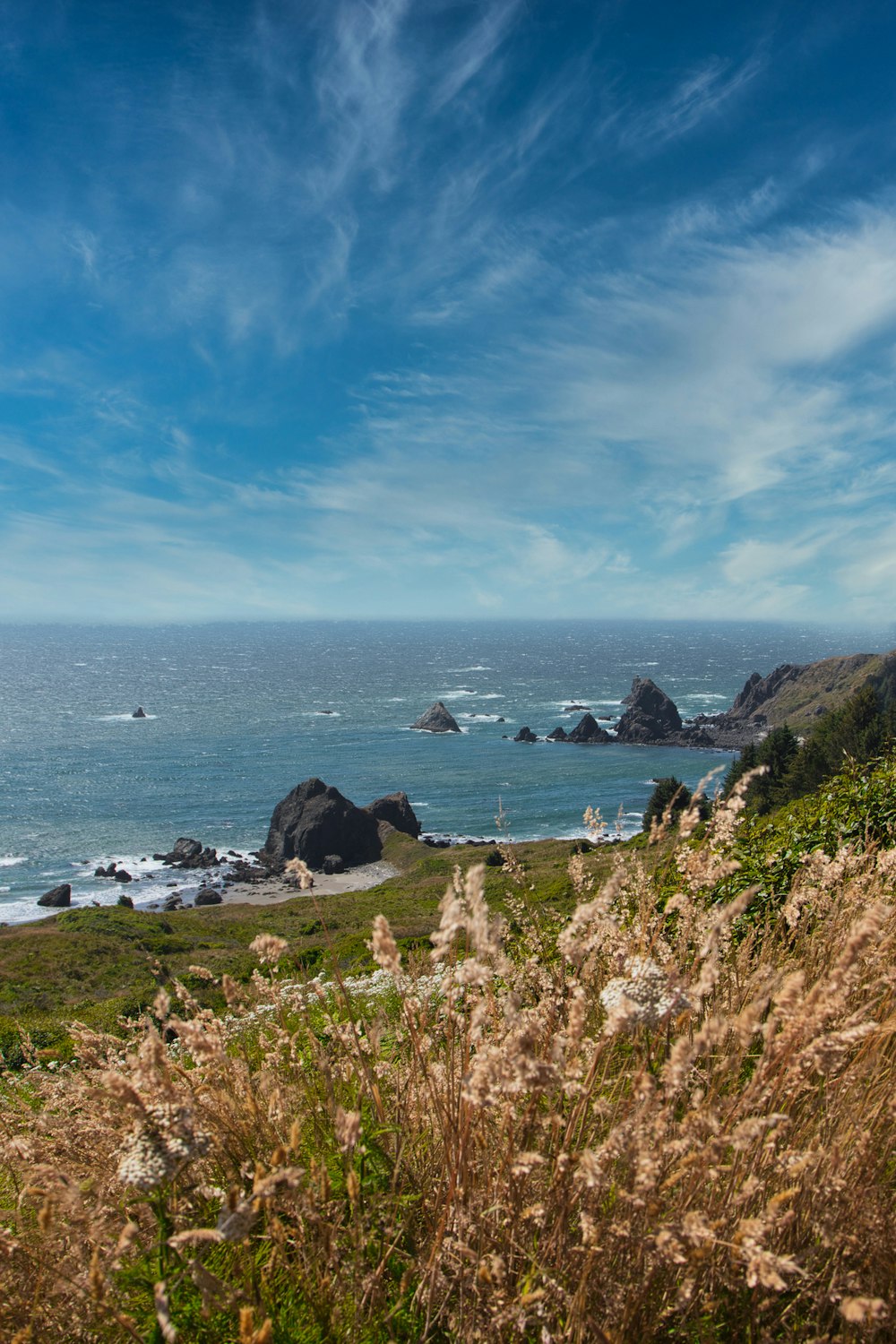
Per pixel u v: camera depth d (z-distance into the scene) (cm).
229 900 7175
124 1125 218
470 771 12838
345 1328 179
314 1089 255
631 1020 179
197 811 10756
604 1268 174
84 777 12769
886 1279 172
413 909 4697
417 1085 235
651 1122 166
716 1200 182
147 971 3538
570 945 191
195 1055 217
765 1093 173
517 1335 173
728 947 315
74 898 7375
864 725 4812
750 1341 162
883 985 234
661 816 263
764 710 17400
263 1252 202
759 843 626
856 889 303
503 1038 209
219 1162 221
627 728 15975
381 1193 216
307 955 1012
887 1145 196
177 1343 179
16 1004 3086
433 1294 183
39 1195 180
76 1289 177
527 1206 190
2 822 10188
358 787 11869
